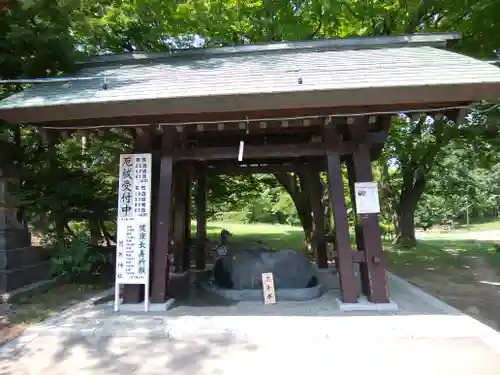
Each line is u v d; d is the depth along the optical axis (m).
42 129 6.33
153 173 6.73
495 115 10.77
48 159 8.82
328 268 9.56
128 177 6.21
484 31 9.20
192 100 5.24
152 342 4.80
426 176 15.82
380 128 6.36
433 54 6.34
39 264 8.16
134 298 6.11
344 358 4.27
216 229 23.70
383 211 20.12
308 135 8.50
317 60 6.56
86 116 5.55
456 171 19.73
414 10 9.79
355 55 6.70
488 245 16.16
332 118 6.11
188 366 4.13
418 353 4.37
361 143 6.17
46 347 4.69
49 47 7.12
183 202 9.55
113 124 6.21
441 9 10.04
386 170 18.08
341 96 5.16
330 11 9.27
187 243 10.02
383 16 10.41
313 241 12.20
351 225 22.34
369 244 5.95
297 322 5.23
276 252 7.31
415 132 13.41
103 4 8.95
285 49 7.31
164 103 5.30
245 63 6.77
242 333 4.98
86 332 5.04
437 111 5.93
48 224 8.89
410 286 7.50
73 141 9.76
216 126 6.45
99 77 6.52
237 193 17.27
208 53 7.45
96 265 9.09
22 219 8.36
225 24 9.98
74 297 7.02
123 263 6.02
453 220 33.19
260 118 6.01
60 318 5.59
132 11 9.63
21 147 8.51
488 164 13.84
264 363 4.18
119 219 6.13
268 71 6.12
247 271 7.07
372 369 4.00
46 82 6.51
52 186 8.45
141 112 5.48
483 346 4.52
